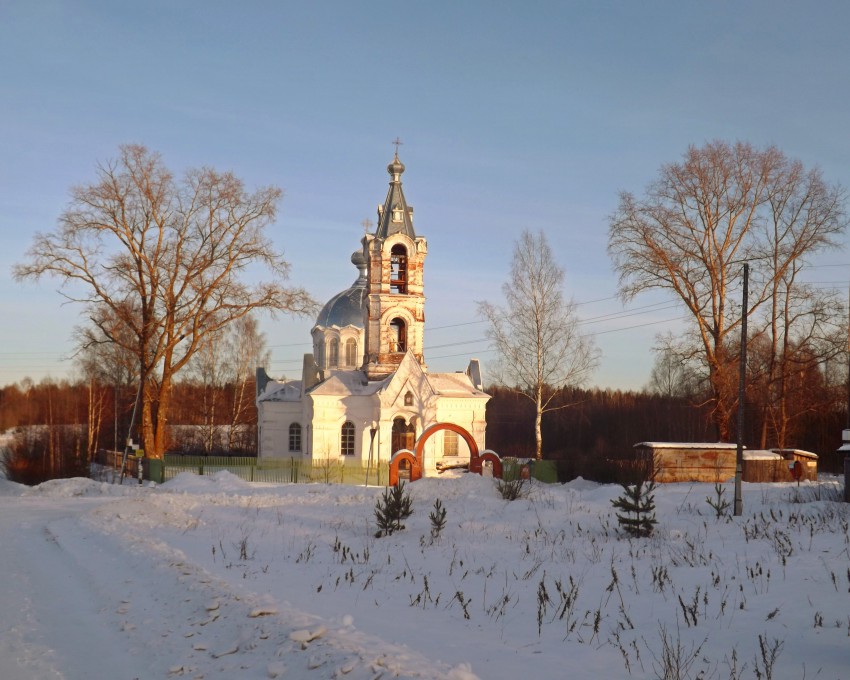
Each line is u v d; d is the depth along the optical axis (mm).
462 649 10594
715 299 44688
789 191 44531
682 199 44938
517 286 54219
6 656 10141
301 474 50438
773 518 23062
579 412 101125
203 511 28688
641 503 22172
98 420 82750
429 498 31906
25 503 33312
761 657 10242
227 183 47094
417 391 55812
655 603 13570
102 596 13430
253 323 84438
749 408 56875
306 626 10125
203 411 81938
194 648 10133
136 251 46531
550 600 13898
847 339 47531
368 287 59031
